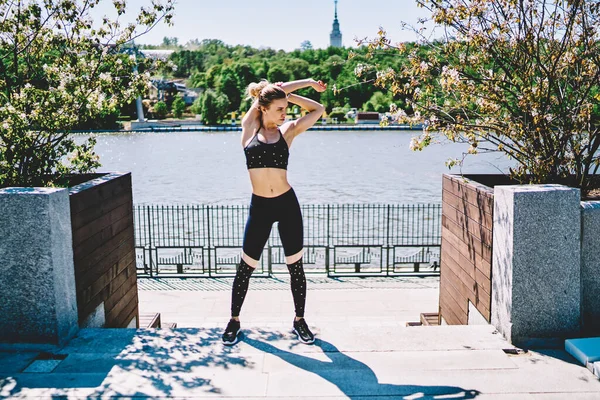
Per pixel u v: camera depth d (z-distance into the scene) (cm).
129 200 529
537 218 365
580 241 375
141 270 1382
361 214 2756
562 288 371
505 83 504
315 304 1034
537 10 486
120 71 602
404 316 950
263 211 356
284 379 327
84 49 597
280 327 407
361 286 1179
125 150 7319
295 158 6294
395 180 4450
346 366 343
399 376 331
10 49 574
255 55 17050
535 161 484
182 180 4522
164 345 376
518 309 373
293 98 368
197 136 10000
